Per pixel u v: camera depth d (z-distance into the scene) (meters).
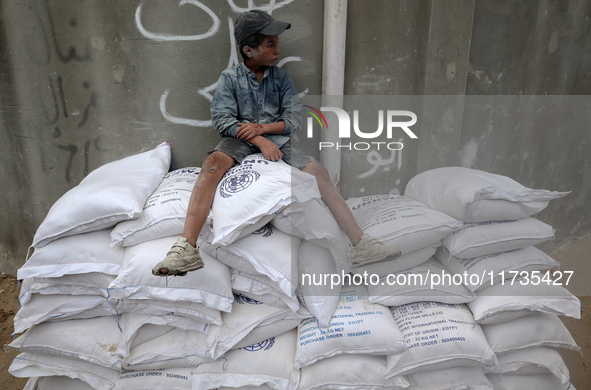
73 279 1.75
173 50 2.21
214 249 1.71
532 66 2.73
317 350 1.67
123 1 2.13
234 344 1.68
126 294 1.62
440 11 2.18
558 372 1.81
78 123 2.41
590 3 2.91
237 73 2.01
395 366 1.65
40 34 2.25
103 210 1.71
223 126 1.93
